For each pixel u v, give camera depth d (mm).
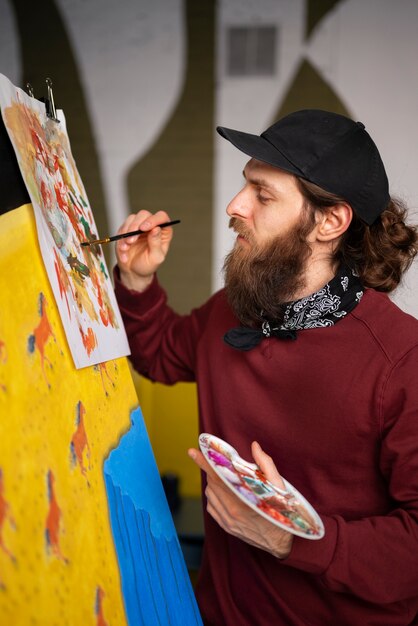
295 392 991
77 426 764
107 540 760
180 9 3625
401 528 877
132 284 1282
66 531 664
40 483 633
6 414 599
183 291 3715
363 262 1072
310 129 1014
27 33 3744
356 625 958
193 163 3670
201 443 811
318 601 974
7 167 736
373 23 3441
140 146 3711
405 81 3430
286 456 1003
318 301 1000
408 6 3404
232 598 1045
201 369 1161
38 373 687
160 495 1006
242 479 760
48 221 806
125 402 1000
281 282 1004
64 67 3736
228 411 1066
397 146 3453
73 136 3758
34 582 577
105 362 954
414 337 949
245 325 1079
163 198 3707
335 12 3471
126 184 3732
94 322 912
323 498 976
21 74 3771
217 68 3613
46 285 755
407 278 3109
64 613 613
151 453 1038
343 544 843
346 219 1015
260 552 1004
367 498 967
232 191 3648
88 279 945
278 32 3539
